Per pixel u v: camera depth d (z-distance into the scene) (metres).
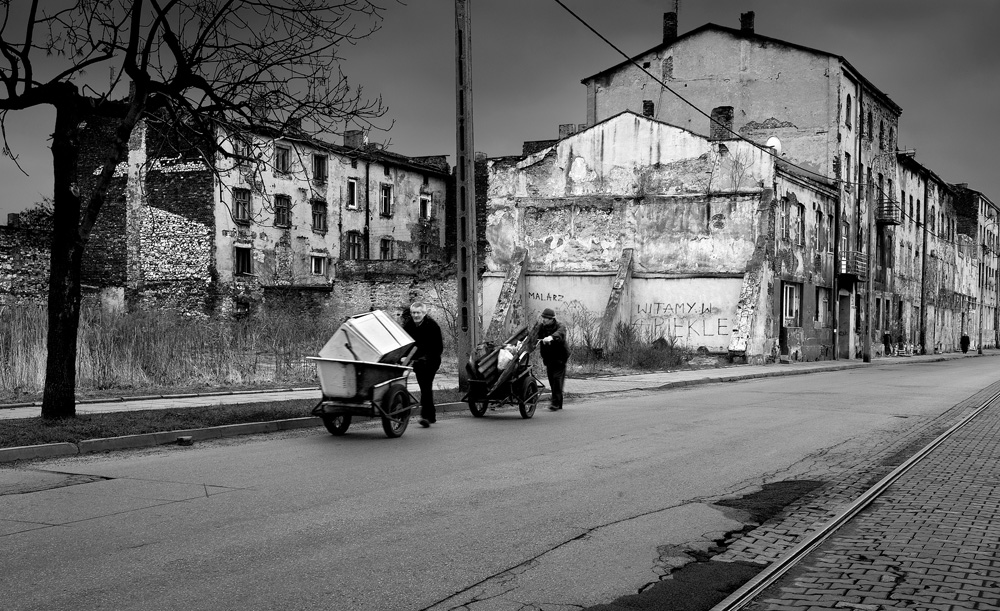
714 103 47.47
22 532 6.40
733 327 35.81
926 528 6.86
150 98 13.19
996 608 4.86
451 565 5.65
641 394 20.98
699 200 36.62
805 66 45.91
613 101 49.78
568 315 38.00
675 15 49.22
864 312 47.00
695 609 4.93
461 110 17.59
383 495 7.91
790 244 39.09
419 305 13.61
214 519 6.87
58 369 11.78
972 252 84.31
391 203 54.91
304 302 43.44
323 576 5.34
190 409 13.59
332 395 12.05
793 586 5.32
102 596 4.90
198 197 43.22
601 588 5.25
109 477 8.77
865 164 51.00
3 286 35.78
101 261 45.00
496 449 11.05
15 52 11.69
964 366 40.88
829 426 14.02
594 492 8.20
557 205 38.47
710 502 7.86
